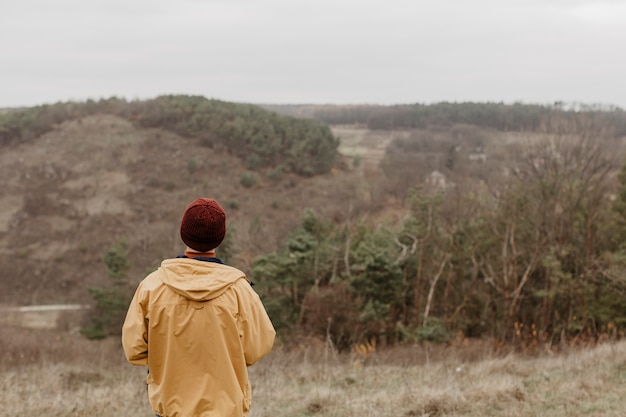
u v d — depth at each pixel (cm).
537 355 1549
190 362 288
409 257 3169
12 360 1170
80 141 10169
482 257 3073
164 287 292
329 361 1197
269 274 2778
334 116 14250
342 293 2636
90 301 4681
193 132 10394
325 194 8594
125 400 707
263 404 696
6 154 9762
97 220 7925
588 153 3134
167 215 8144
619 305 2741
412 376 880
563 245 2930
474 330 2972
